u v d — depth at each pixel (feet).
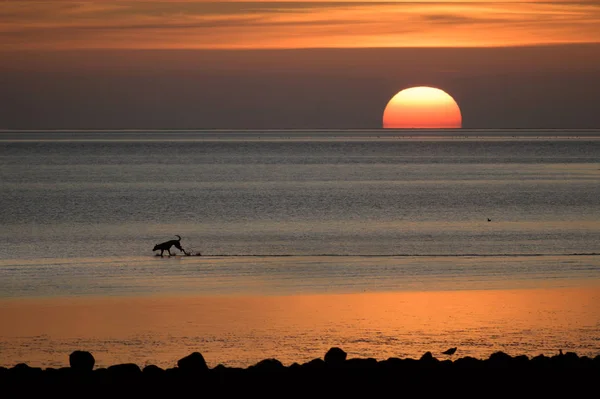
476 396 122.93
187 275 254.06
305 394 123.75
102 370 130.82
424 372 130.82
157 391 124.26
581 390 124.98
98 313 190.08
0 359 149.59
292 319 181.37
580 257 295.48
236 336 165.78
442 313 187.21
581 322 177.37
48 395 122.93
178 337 165.27
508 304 197.98
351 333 167.73
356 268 269.03
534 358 136.87
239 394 123.65
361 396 123.13
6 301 206.90
